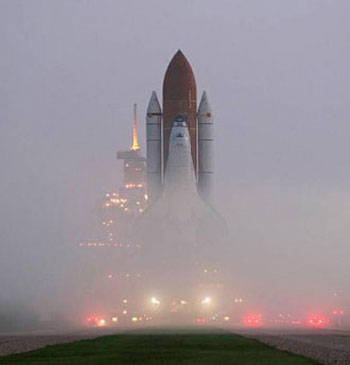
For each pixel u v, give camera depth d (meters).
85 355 82.69
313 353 83.56
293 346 95.88
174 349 90.62
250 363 72.25
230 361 74.50
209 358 77.94
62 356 81.81
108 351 87.75
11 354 86.12
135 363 73.06
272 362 73.00
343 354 82.31
